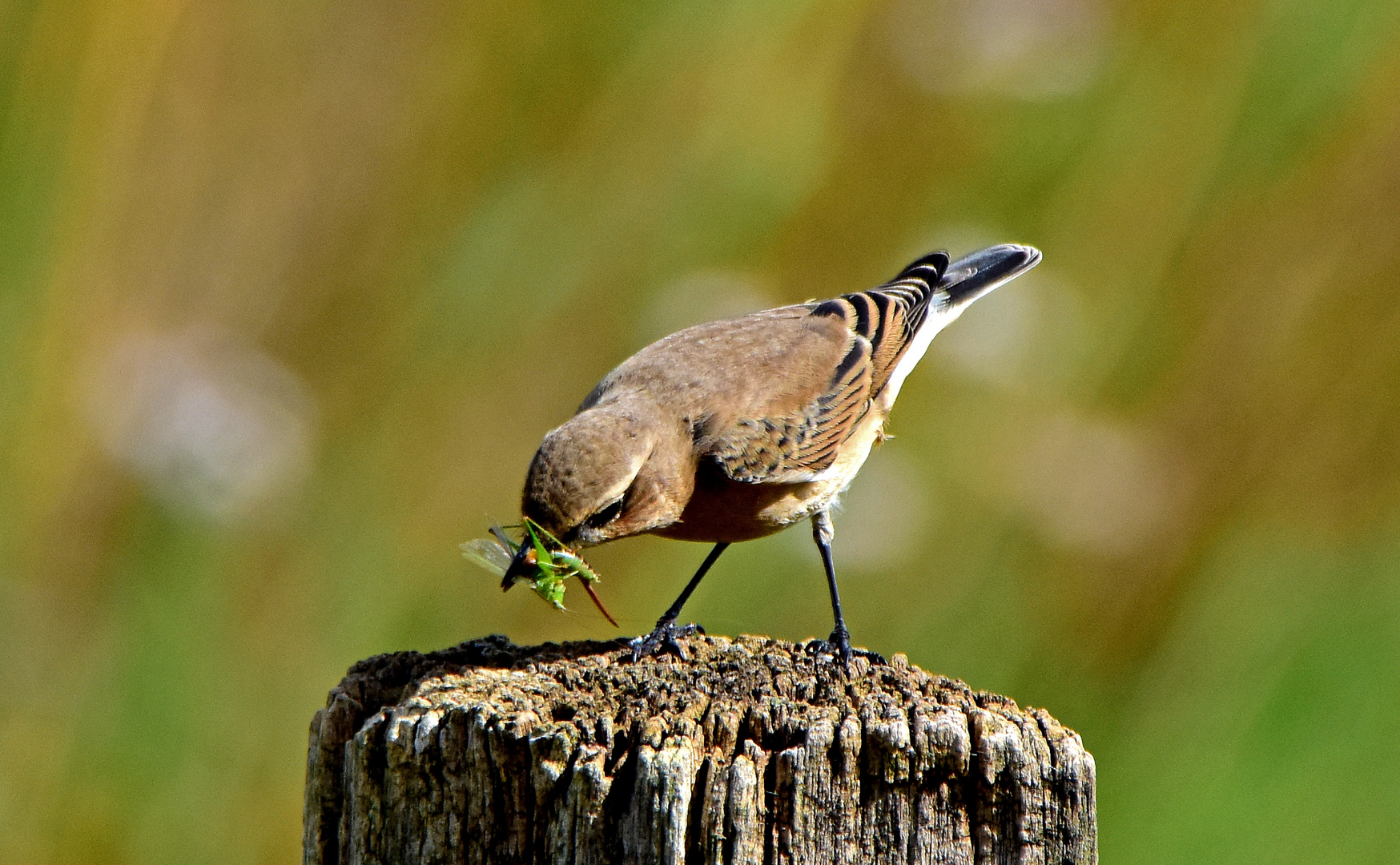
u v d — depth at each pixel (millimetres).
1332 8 13070
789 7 13008
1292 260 13016
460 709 5875
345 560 11852
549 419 12461
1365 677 11445
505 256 12656
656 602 12070
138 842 11016
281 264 12469
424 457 12328
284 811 11289
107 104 12070
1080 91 13172
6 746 10969
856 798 5602
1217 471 12625
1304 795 11078
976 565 12289
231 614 11594
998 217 13117
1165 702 11719
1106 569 12250
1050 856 5633
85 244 11984
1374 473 12438
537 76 12828
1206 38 13242
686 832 5484
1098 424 12820
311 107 12594
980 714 5797
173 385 11688
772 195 12875
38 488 11469
